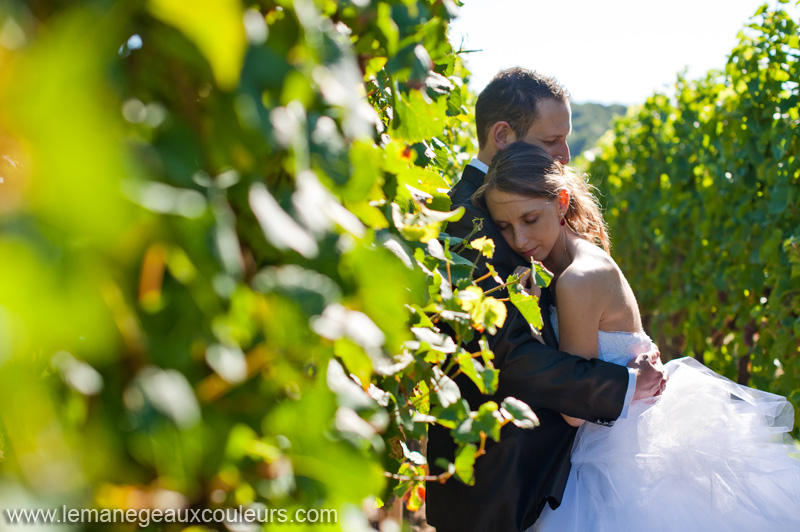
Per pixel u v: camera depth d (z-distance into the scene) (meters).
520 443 1.93
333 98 0.71
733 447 2.04
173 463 0.59
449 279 1.42
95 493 0.57
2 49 0.46
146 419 0.54
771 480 2.02
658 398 2.09
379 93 1.24
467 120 4.80
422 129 1.14
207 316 0.62
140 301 0.58
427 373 1.24
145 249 0.56
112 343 0.56
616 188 9.14
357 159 0.78
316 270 0.77
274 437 0.72
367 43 0.98
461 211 1.26
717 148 5.40
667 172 7.78
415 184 1.31
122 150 0.50
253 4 0.71
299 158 0.66
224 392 0.70
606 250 2.37
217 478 0.67
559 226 2.15
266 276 0.68
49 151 0.45
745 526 1.92
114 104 0.54
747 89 4.81
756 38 4.82
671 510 1.94
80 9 0.49
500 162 2.09
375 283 0.78
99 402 0.57
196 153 0.61
